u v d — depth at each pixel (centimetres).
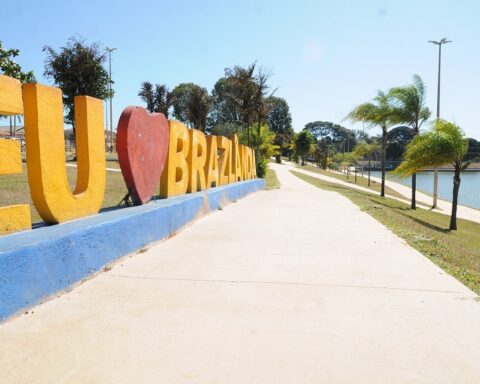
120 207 751
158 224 752
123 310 423
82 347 343
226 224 979
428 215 2153
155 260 626
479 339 372
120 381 295
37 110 495
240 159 1936
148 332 374
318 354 339
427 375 311
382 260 649
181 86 6162
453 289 509
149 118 803
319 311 431
